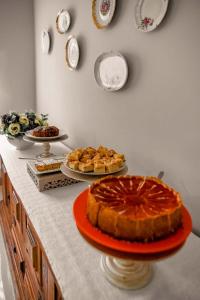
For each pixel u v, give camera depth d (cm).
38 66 256
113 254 57
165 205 64
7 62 255
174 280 71
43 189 119
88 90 163
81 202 76
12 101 268
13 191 138
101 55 137
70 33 178
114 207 63
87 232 62
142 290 67
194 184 95
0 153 173
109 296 65
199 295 66
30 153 174
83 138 179
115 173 101
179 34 92
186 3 88
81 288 67
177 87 96
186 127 95
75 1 165
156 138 111
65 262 76
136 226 58
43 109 257
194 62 88
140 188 73
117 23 126
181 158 99
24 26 253
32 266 108
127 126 129
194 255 81
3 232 186
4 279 153
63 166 109
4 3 239
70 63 180
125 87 126
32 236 101
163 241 59
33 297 107
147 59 109
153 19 102
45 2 217
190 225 65
